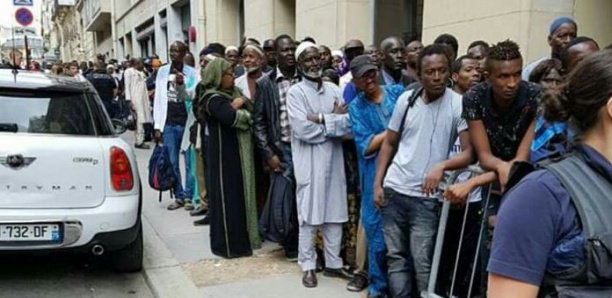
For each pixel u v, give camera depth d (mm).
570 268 1194
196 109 4754
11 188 3488
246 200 4449
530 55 5082
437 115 2924
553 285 1234
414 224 2980
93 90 4160
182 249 4688
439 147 2928
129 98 10336
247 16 12289
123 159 3830
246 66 4797
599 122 1226
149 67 13859
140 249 4172
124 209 3766
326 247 3934
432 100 2951
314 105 3689
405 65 4277
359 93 3453
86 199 3672
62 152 3602
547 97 1337
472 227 2844
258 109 4145
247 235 4484
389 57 4184
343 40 8141
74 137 3721
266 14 11141
